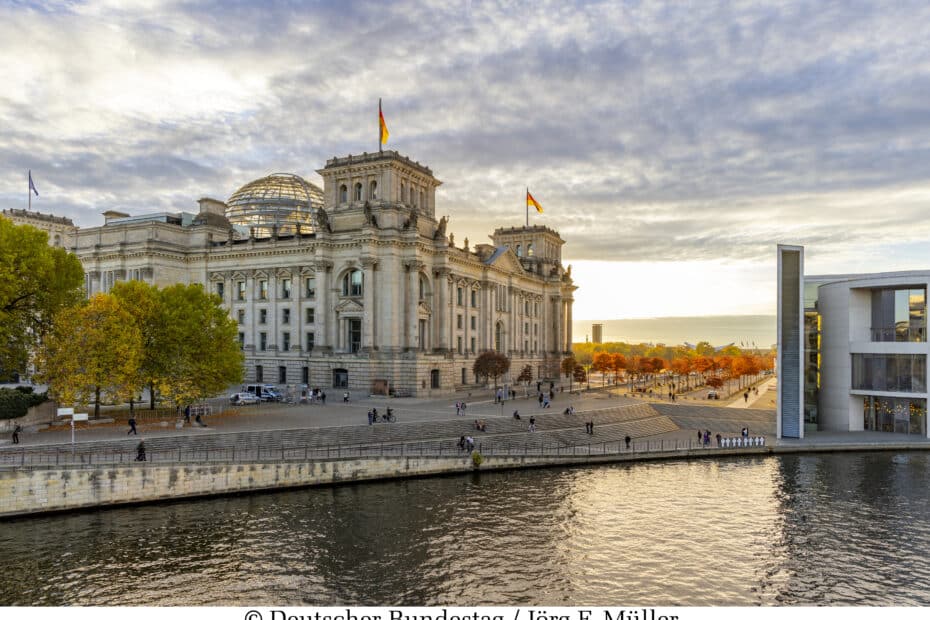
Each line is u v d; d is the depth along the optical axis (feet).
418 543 167.22
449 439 265.54
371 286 387.55
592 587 142.31
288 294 424.05
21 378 344.28
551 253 641.81
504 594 137.69
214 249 444.55
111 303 247.91
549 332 623.36
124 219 477.36
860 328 344.28
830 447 296.71
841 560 160.35
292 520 183.01
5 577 139.64
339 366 391.45
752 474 251.19
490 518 189.37
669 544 170.19
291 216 503.20
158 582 139.23
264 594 134.82
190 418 263.08
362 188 410.52
